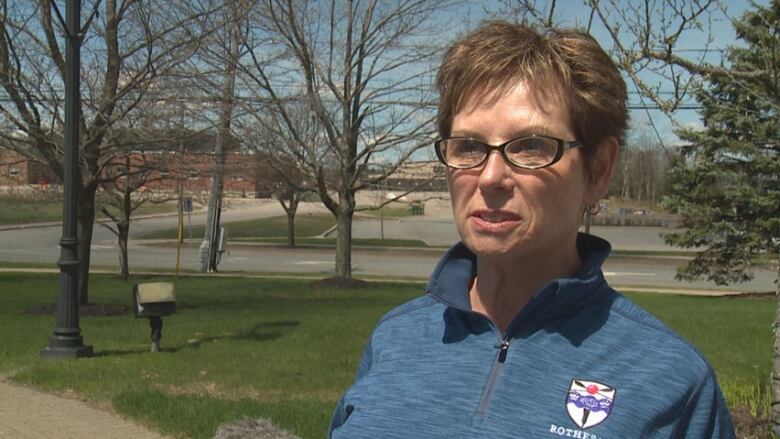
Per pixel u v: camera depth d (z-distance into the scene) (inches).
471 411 61.8
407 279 932.0
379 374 69.6
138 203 909.8
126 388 299.0
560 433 57.3
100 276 873.5
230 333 445.4
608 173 69.6
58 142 519.5
